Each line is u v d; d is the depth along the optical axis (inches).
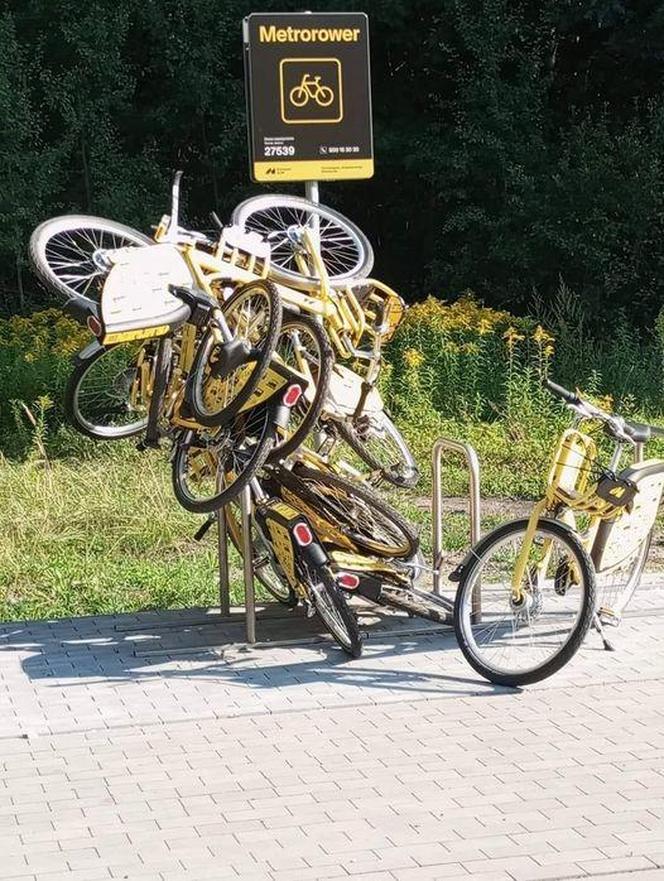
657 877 174.9
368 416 307.3
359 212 1023.6
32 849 186.9
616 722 235.5
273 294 272.2
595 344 746.2
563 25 895.1
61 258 310.7
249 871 178.7
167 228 294.2
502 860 180.2
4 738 234.1
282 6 947.3
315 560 274.5
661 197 844.0
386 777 211.5
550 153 888.9
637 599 319.3
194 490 354.6
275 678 265.7
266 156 364.5
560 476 265.9
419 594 286.7
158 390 289.7
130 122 981.8
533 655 273.4
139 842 188.5
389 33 965.8
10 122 876.0
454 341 642.2
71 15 932.6
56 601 345.4
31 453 477.4
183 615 315.6
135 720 242.1
